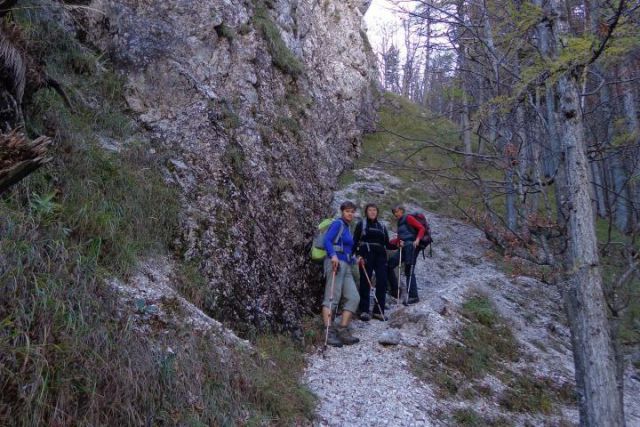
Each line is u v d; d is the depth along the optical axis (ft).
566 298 12.69
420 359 19.43
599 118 17.20
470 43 18.19
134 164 17.30
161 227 16.48
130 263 14.05
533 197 18.70
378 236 23.86
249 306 17.90
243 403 12.76
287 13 35.73
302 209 24.41
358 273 25.62
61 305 10.30
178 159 19.06
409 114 55.36
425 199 40.19
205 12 24.20
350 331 21.83
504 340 22.91
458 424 16.49
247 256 19.02
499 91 15.25
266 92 26.99
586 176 12.46
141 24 21.47
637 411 20.07
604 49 11.89
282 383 14.80
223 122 21.83
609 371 11.51
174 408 10.95
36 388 8.66
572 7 14.40
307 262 23.15
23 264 10.51
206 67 23.16
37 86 14.26
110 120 18.15
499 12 14.89
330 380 17.04
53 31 18.06
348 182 38.96
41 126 14.67
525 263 27.73
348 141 43.62
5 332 9.04
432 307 23.39
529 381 20.47
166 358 11.65
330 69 43.91
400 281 26.05
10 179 7.85
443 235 36.22
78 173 14.85
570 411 19.42
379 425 14.98
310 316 21.25
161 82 20.57
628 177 13.41
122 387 10.02
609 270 13.58
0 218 10.99
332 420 14.62
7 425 8.22
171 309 13.48
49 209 12.35
